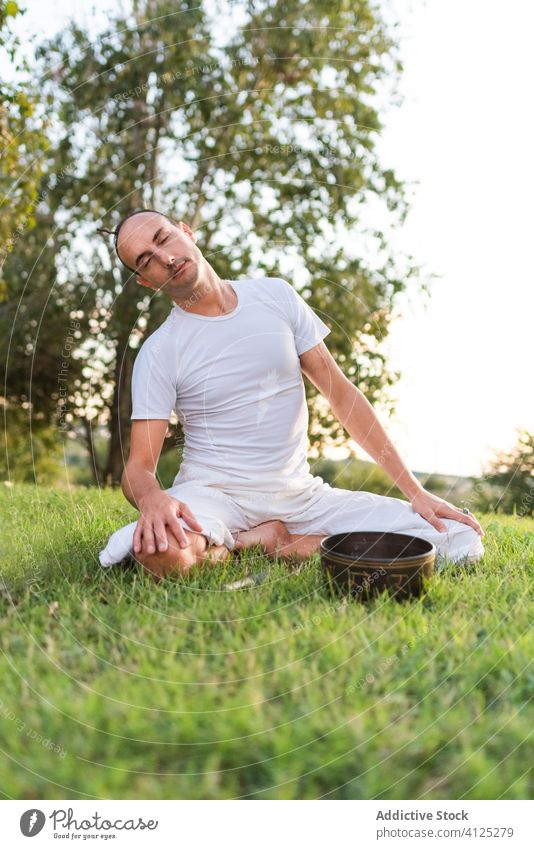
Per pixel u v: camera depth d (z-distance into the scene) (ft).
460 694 4.42
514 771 3.87
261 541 7.31
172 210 19.81
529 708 4.34
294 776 3.80
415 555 6.43
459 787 3.79
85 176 19.21
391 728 4.04
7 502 9.87
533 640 5.13
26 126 13.01
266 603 5.85
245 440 7.34
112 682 4.54
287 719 4.14
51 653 4.91
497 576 6.73
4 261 19.74
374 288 19.31
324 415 19.24
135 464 6.91
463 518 7.12
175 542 6.28
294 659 4.85
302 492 7.63
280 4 18.11
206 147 19.04
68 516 8.80
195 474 7.32
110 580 6.29
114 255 19.98
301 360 7.67
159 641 5.09
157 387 7.09
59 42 17.70
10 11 11.31
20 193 13.67
